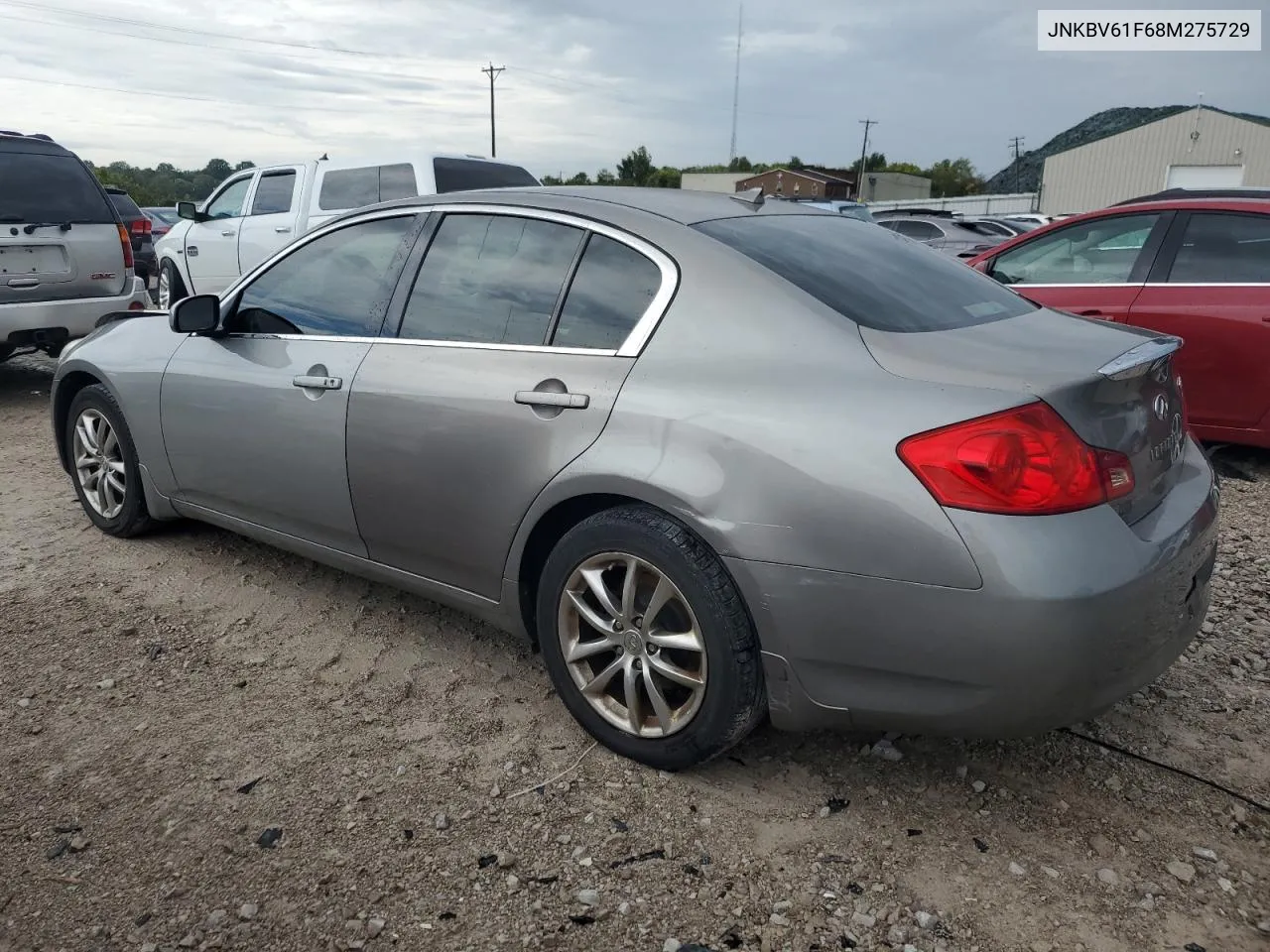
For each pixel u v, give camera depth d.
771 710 2.54
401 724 3.01
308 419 3.40
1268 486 5.52
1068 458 2.20
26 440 6.40
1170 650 2.46
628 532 2.61
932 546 2.19
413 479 3.12
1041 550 2.13
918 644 2.25
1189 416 5.79
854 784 2.72
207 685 3.23
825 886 2.33
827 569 2.31
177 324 3.66
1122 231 6.04
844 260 2.89
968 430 2.19
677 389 2.57
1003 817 2.58
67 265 7.36
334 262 3.55
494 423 2.88
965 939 2.17
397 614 3.76
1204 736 2.96
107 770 2.77
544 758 2.83
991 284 3.24
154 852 2.44
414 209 3.39
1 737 2.92
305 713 3.07
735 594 2.48
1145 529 2.38
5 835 2.50
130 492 4.33
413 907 2.26
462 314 3.12
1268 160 44.03
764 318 2.55
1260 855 2.44
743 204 3.19
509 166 10.05
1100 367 2.33
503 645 3.53
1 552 4.34
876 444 2.27
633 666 2.72
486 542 2.99
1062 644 2.13
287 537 3.73
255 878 2.35
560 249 2.98
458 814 2.58
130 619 3.70
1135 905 2.27
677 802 2.63
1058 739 2.94
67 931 2.19
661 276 2.74
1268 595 3.98
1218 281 5.60
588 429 2.70
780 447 2.37
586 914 2.24
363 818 2.56
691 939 2.17
